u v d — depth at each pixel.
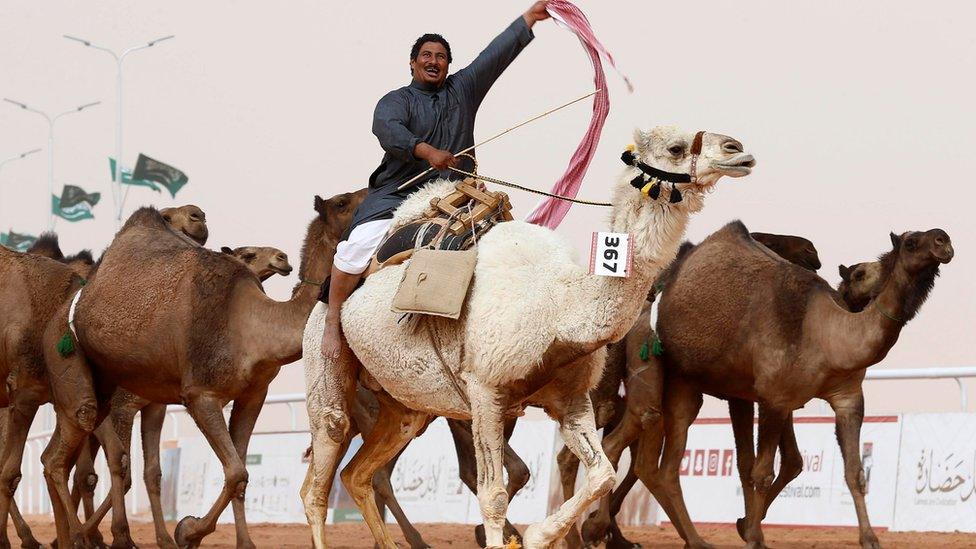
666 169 6.93
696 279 11.65
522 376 7.25
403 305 7.38
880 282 10.68
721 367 11.46
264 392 11.43
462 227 7.75
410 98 8.29
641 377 11.78
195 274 11.00
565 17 8.30
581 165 8.16
